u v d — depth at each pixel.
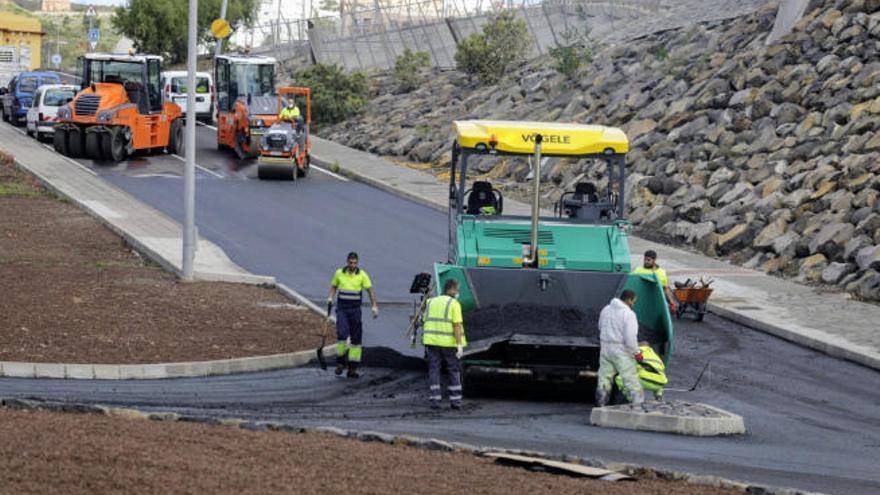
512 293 40.44
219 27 117.06
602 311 38.03
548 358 39.72
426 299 43.34
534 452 28.62
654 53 107.25
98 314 48.16
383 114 126.94
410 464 25.77
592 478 26.25
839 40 89.19
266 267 65.19
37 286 53.47
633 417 35.88
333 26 160.62
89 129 98.62
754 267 71.12
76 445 24.36
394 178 97.19
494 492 23.58
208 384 39.84
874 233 67.69
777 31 95.25
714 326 57.34
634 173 88.19
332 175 100.19
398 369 45.19
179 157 105.31
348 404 38.03
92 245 67.88
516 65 127.44
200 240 70.88
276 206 83.81
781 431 37.22
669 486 26.08
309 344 46.53
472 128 42.62
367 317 54.84
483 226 41.56
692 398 42.25
